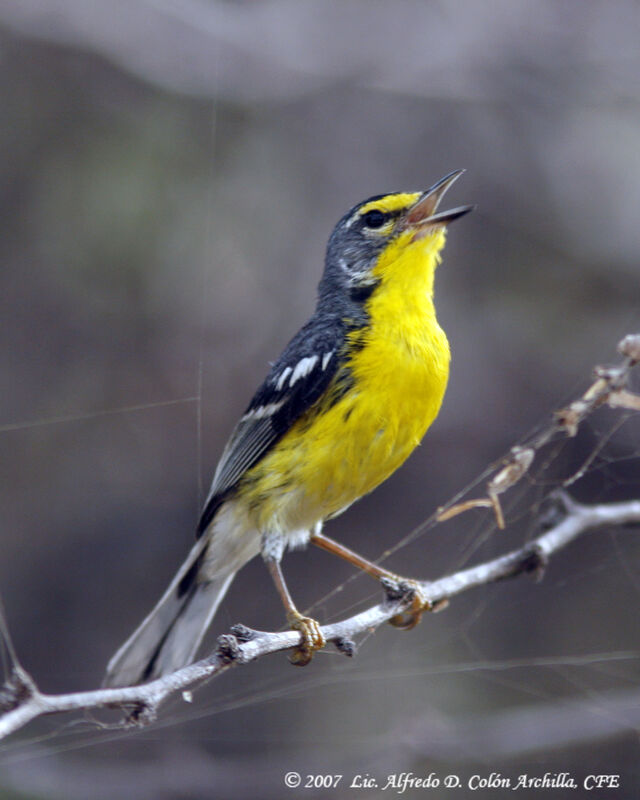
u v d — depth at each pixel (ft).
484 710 35.35
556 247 41.63
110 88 40.93
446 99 43.04
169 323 40.60
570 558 38.19
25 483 39.81
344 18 43.04
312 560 39.70
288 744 34.96
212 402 40.52
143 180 40.14
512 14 43.24
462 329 40.60
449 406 39.45
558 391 39.47
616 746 32.37
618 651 36.50
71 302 40.11
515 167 42.57
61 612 38.93
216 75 41.81
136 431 40.45
